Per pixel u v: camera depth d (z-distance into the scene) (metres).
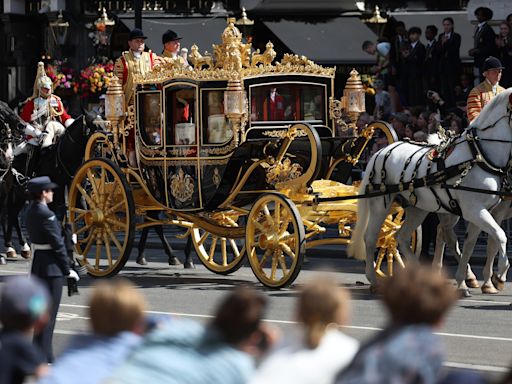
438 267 58.78
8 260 75.31
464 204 54.22
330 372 22.03
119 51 116.06
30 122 73.31
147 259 76.50
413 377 20.67
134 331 23.86
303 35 110.25
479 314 51.22
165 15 113.94
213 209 61.56
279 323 48.78
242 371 21.78
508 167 53.94
